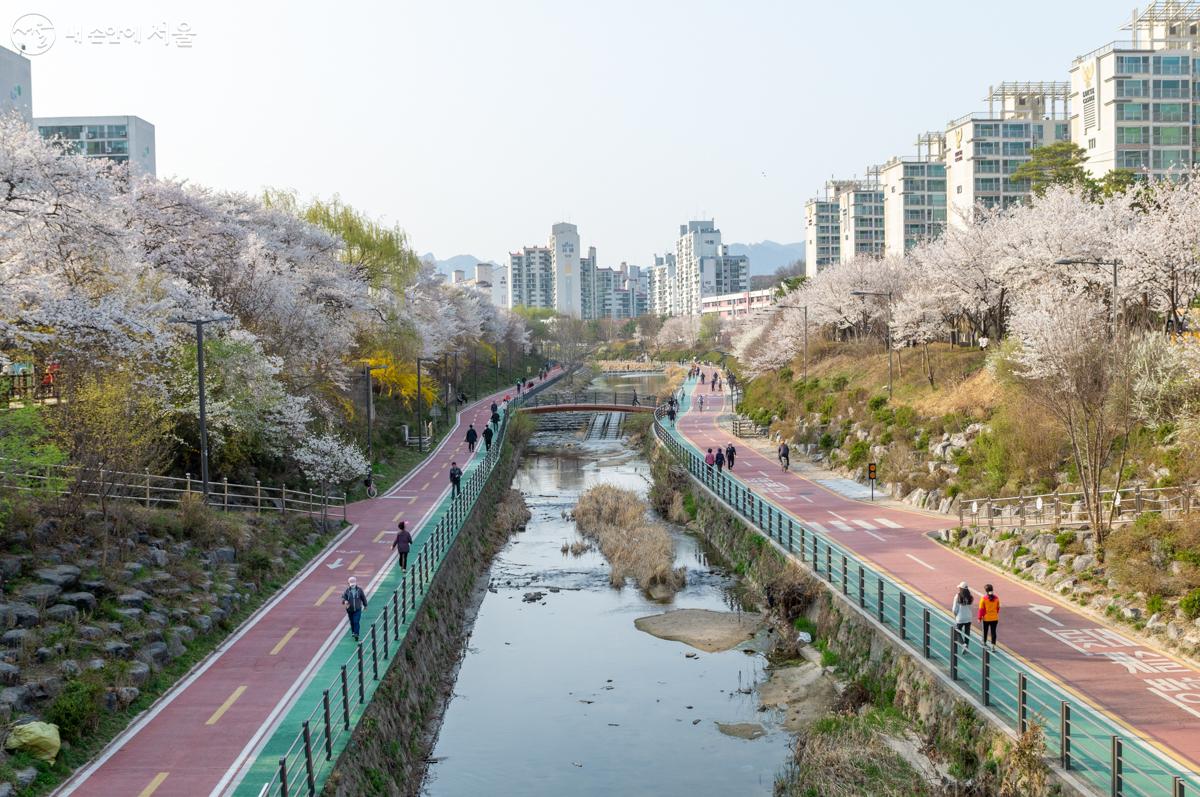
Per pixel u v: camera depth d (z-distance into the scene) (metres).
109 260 32.69
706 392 105.94
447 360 93.25
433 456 61.84
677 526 49.31
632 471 70.75
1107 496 31.61
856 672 25.66
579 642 31.06
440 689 26.80
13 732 16.36
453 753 22.83
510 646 30.77
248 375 38.22
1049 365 30.33
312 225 55.66
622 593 37.00
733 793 20.62
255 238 45.50
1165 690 20.05
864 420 54.12
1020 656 22.34
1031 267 44.50
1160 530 26.53
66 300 28.66
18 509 24.03
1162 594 24.41
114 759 17.17
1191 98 82.69
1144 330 39.84
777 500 44.78
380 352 64.88
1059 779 16.34
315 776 16.42
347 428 54.38
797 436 60.53
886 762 19.78
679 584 37.47
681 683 27.23
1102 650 22.66
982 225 55.00
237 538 29.72
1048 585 28.14
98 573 23.45
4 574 21.73
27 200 27.20
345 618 26.09
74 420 27.59
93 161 37.09
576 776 21.58
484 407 95.56
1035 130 112.88
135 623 21.91
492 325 126.19
